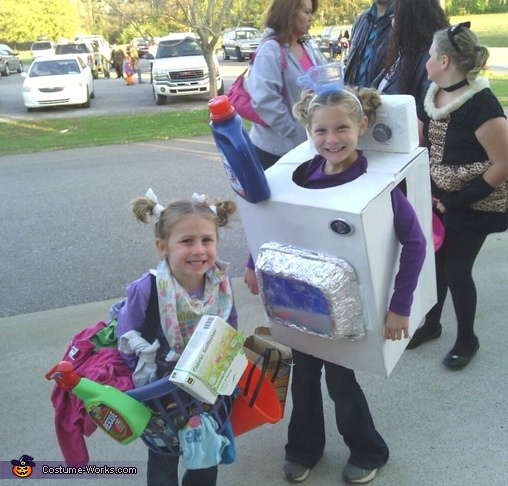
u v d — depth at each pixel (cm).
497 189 260
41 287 427
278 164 210
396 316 186
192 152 862
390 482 223
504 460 231
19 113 1413
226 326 173
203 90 1410
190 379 163
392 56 296
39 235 540
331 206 173
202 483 197
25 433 265
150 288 180
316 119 183
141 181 711
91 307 386
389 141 198
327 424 261
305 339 206
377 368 196
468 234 271
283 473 231
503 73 1581
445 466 230
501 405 264
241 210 202
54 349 334
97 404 162
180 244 175
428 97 267
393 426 255
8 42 5375
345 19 2638
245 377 193
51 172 785
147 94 1711
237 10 1394
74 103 1429
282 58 301
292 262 184
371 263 176
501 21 3441
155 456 194
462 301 282
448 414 260
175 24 1342
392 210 184
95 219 577
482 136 249
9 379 306
